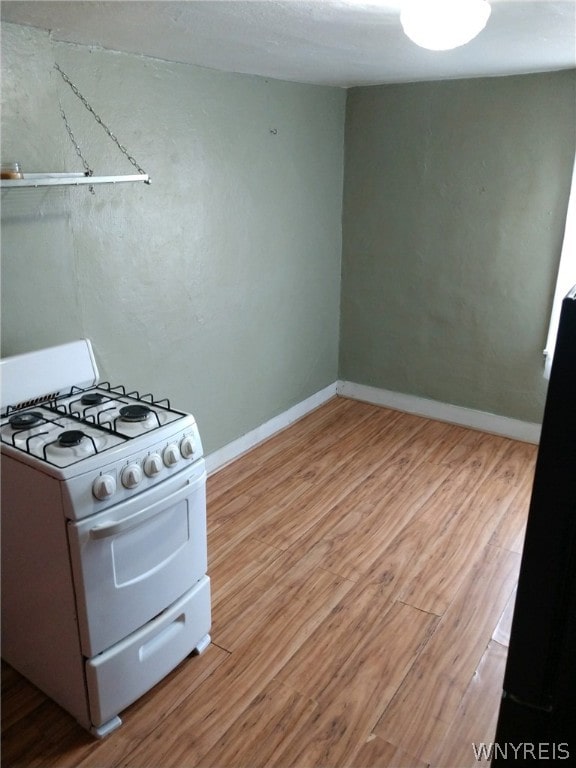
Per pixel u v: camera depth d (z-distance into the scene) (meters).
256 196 3.18
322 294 3.95
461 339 3.73
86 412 1.97
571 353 0.87
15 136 2.00
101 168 2.33
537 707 1.07
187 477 1.87
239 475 3.26
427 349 3.89
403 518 2.87
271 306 3.49
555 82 3.06
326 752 1.73
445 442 3.66
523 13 1.73
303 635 2.16
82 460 1.60
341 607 2.30
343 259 4.05
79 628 1.67
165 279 2.74
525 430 3.65
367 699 1.90
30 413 1.95
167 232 2.69
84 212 2.30
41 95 2.05
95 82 2.24
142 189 2.53
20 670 1.97
